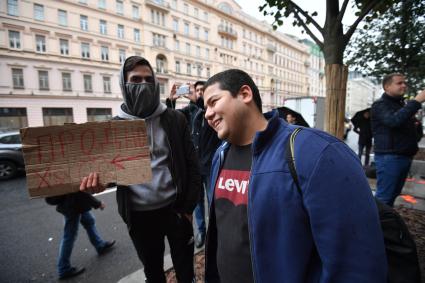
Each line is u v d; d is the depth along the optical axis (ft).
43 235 11.56
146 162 4.69
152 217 5.81
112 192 17.85
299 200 2.65
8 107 72.49
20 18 72.43
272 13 10.76
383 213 3.35
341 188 2.48
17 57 72.64
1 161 23.20
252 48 157.48
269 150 2.99
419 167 17.85
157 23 103.81
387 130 8.29
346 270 2.42
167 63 107.04
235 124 3.33
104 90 90.58
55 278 8.32
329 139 2.72
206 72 125.90
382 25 21.04
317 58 241.55
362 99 316.81
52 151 4.19
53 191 4.21
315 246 2.74
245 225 3.22
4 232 11.94
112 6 90.02
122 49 93.76
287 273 2.67
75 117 84.28
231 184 3.55
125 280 7.43
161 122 5.84
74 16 81.71
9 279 8.32
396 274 3.09
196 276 7.30
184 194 6.06
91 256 9.52
